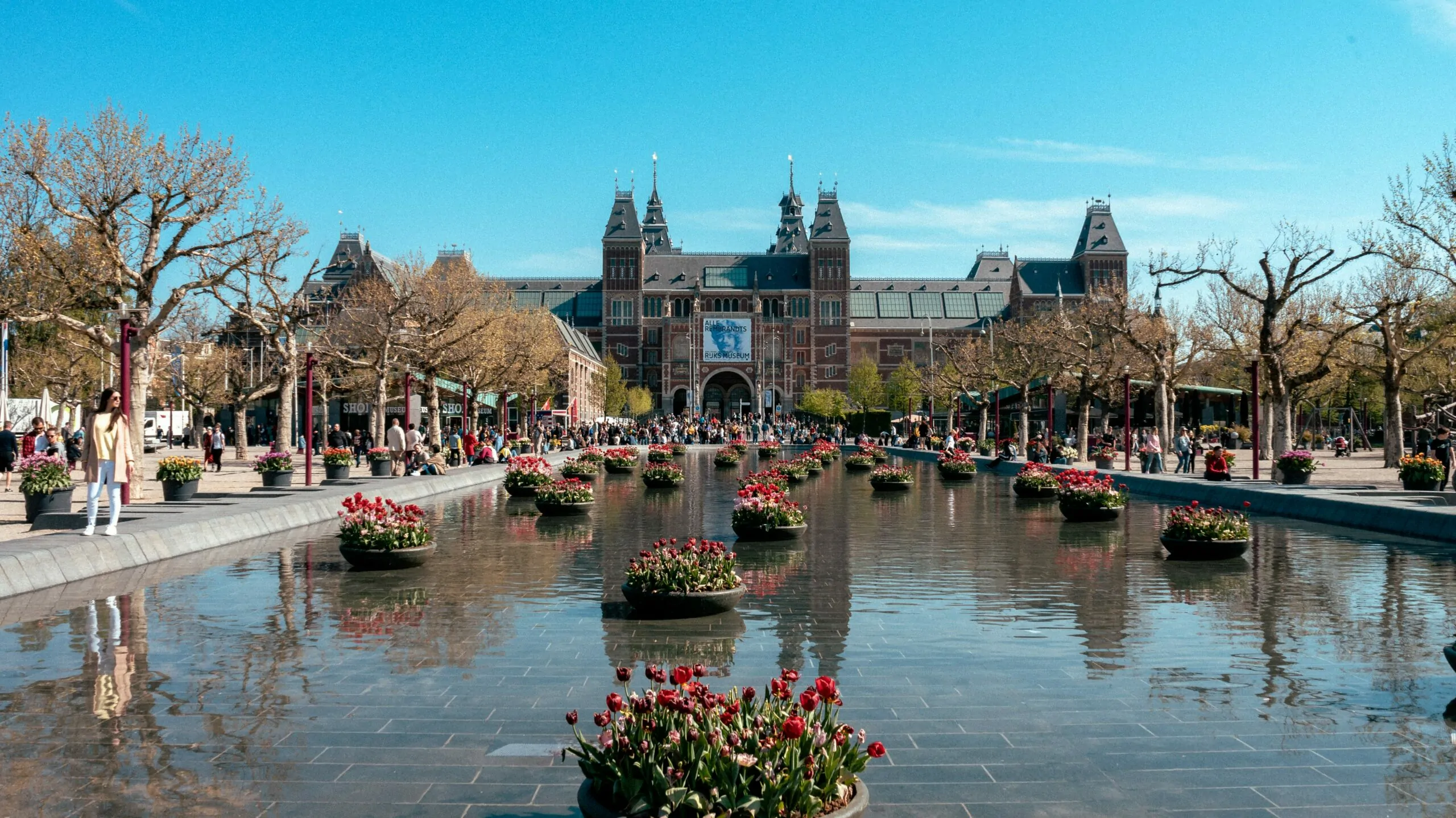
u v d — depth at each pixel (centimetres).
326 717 746
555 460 5238
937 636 1034
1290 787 612
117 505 1519
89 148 2320
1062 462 4650
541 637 1024
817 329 13150
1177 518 1647
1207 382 7212
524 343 5556
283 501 2211
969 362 6875
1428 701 792
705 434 9350
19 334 4484
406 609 1175
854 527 2139
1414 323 3862
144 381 2375
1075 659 932
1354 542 1819
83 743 688
